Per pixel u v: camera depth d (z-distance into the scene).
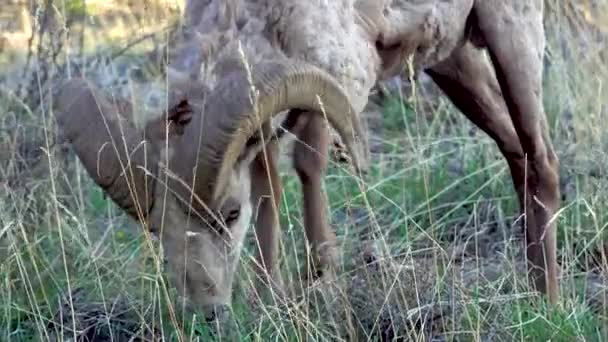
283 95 13.57
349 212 16.67
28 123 17.78
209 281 14.24
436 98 22.61
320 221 15.86
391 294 15.12
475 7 16.75
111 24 21.31
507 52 16.73
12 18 20.48
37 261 16.31
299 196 18.80
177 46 15.46
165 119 13.93
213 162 13.55
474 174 18.56
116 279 16.02
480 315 14.61
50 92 17.72
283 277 16.12
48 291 16.08
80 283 16.08
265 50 14.65
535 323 14.80
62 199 17.66
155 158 13.84
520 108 16.91
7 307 15.33
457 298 14.97
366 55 15.60
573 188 18.83
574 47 20.27
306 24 14.90
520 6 16.78
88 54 20.89
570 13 20.70
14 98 18.25
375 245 16.23
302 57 14.89
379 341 14.69
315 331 14.21
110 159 13.81
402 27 16.14
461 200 19.19
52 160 17.23
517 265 17.12
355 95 15.42
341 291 14.65
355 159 14.07
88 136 13.89
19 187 17.28
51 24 18.27
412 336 14.42
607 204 17.94
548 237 16.81
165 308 15.27
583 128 19.34
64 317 15.65
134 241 17.00
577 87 19.95
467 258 16.72
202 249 14.17
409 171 19.28
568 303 15.41
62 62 19.53
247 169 14.72
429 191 19.00
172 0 20.95
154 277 15.04
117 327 15.41
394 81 22.89
